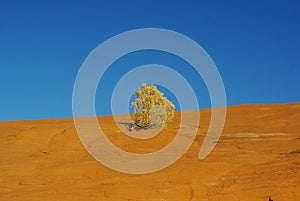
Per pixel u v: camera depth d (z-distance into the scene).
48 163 16.22
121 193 11.91
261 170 13.29
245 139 20.12
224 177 12.98
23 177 14.73
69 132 21.98
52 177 14.46
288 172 12.65
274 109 35.69
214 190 11.88
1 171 15.23
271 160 14.69
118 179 13.26
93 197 11.76
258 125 27.03
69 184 13.41
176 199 11.48
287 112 32.94
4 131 24.88
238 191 11.56
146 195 11.71
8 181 14.43
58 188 12.93
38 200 11.73
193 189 11.99
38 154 18.56
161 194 11.73
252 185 11.93
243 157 15.47
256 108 37.50
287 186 11.63
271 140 19.45
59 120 32.81
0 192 13.04
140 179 13.20
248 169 13.52
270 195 11.23
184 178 13.06
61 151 18.53
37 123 30.38
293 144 17.86
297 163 13.64
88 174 14.40
